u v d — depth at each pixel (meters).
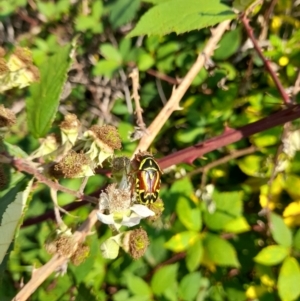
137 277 0.16
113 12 0.24
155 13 0.10
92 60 0.27
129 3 0.24
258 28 0.21
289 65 0.19
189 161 0.14
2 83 0.13
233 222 0.16
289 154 0.17
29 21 0.28
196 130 0.20
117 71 0.24
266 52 0.19
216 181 0.20
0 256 0.11
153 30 0.10
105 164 0.15
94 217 0.12
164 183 0.18
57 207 0.12
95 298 0.15
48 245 0.12
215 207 0.16
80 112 0.28
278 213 0.18
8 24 0.29
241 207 0.16
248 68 0.20
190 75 0.16
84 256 0.12
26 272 0.19
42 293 0.18
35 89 0.13
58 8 0.27
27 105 0.13
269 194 0.17
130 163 0.12
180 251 0.17
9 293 0.17
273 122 0.14
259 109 0.19
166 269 0.16
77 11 0.28
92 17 0.25
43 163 0.12
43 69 0.13
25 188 0.11
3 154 0.12
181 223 0.17
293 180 0.17
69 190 0.12
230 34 0.20
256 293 0.16
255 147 0.18
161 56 0.22
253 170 0.18
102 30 0.25
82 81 0.28
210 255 0.15
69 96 0.28
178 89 0.15
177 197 0.17
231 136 0.14
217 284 0.17
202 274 0.18
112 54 0.22
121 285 0.18
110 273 0.18
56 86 0.13
